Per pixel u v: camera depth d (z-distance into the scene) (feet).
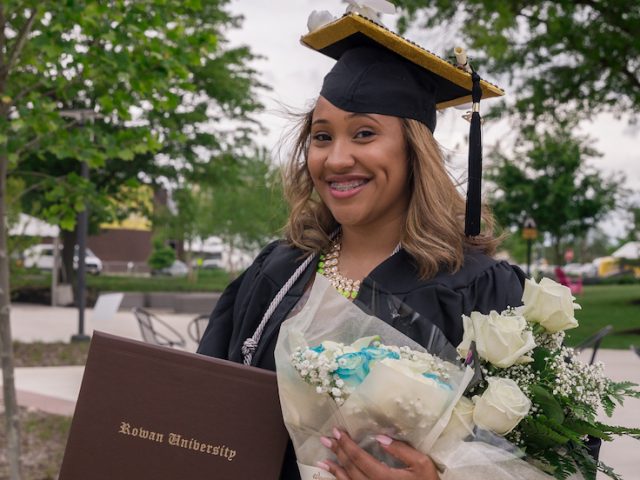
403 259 6.36
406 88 6.39
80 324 44.57
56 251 73.82
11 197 32.50
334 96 6.37
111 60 14.30
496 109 53.31
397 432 5.25
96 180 67.36
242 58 64.28
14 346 41.29
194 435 5.78
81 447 5.84
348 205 6.40
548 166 102.78
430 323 5.79
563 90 51.98
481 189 6.50
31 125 14.67
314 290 5.94
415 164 6.44
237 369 5.81
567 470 5.33
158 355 5.86
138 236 183.32
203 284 100.01
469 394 5.54
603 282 120.78
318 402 5.42
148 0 14.85
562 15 46.68
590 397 5.45
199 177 69.67
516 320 5.41
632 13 45.55
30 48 15.07
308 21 6.89
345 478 5.33
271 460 5.74
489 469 5.15
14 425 16.11
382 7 6.61
